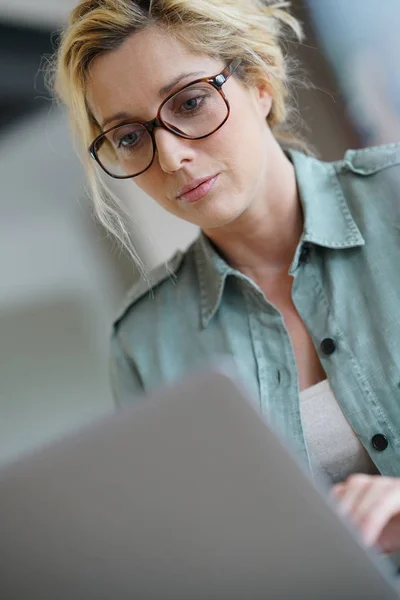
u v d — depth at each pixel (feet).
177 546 2.21
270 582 2.21
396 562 3.91
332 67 8.55
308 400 4.39
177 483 2.15
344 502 2.90
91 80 4.25
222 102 4.12
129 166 4.42
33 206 11.28
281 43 5.21
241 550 2.19
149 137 4.21
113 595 2.29
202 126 4.11
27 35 8.46
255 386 4.59
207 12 4.14
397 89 8.52
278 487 2.13
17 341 11.32
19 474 2.20
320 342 4.45
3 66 8.37
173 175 4.19
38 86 8.80
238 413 2.09
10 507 2.24
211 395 2.09
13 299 11.32
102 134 4.39
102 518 2.21
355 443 4.30
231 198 4.25
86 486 2.19
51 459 2.18
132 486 2.17
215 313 4.86
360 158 4.84
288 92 5.05
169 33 4.08
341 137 8.73
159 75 4.06
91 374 11.80
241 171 4.24
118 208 5.11
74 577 2.29
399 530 3.13
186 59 4.10
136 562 2.24
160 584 2.25
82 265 11.90
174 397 2.10
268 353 4.61
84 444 2.15
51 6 8.57
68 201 11.46
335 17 8.39
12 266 11.33
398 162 4.68
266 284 4.79
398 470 4.19
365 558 2.16
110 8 4.07
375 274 4.42
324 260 4.62
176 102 4.10
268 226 4.62
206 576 2.23
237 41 4.25
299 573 2.19
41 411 11.34
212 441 2.11
